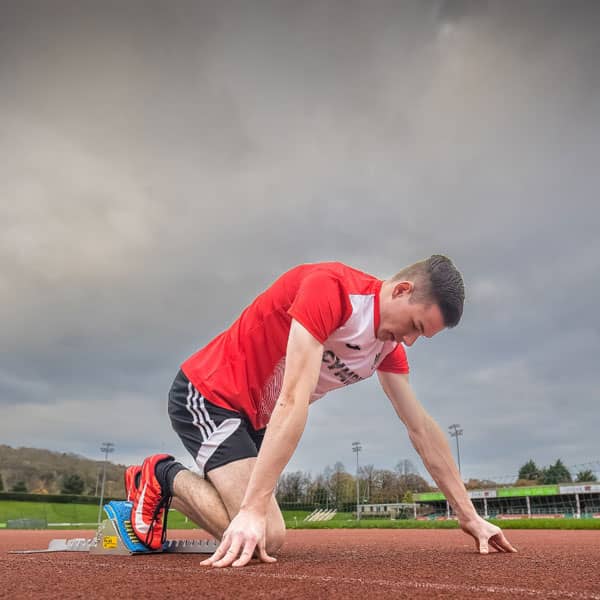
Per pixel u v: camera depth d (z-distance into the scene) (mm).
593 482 47844
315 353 2619
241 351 3365
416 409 3525
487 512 55250
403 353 3578
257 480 2439
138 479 3600
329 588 1771
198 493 3273
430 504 53688
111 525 3502
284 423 2469
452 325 2852
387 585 1850
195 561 2857
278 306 3234
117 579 2041
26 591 1785
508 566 2564
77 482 88812
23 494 64938
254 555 2916
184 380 3561
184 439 3525
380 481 56656
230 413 3369
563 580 2049
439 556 3199
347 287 2840
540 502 53125
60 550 4324
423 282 2801
